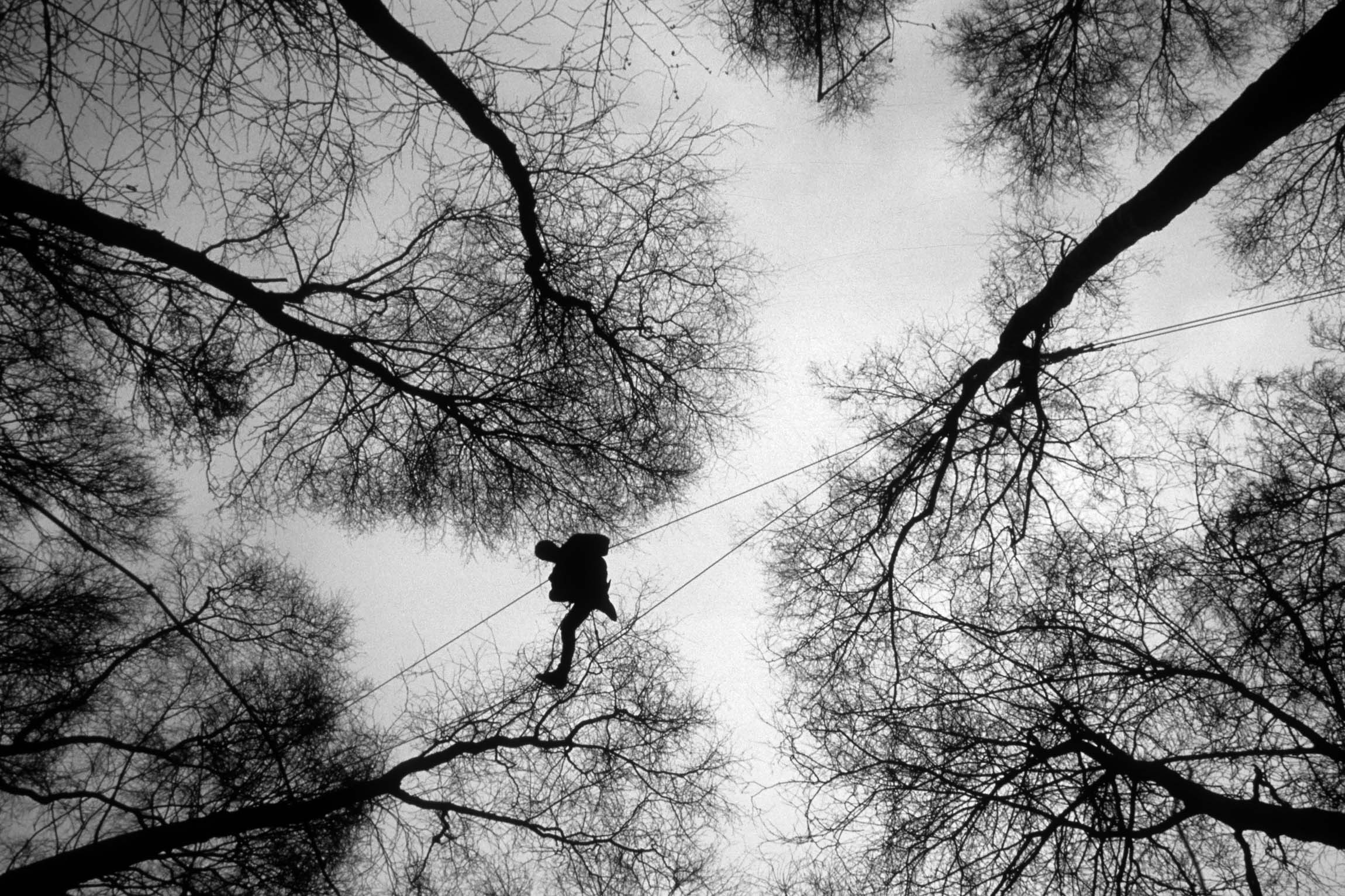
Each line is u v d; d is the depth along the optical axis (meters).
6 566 7.56
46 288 6.41
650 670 9.02
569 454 8.10
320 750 8.38
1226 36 8.33
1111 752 6.92
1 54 4.97
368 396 7.36
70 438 7.51
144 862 6.99
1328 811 5.66
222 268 5.72
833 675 9.82
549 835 8.26
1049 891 7.06
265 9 5.30
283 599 9.10
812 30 8.14
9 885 5.98
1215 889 6.64
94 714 7.90
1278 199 8.05
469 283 7.55
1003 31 9.02
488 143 6.04
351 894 8.01
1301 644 7.06
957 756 7.82
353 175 6.21
